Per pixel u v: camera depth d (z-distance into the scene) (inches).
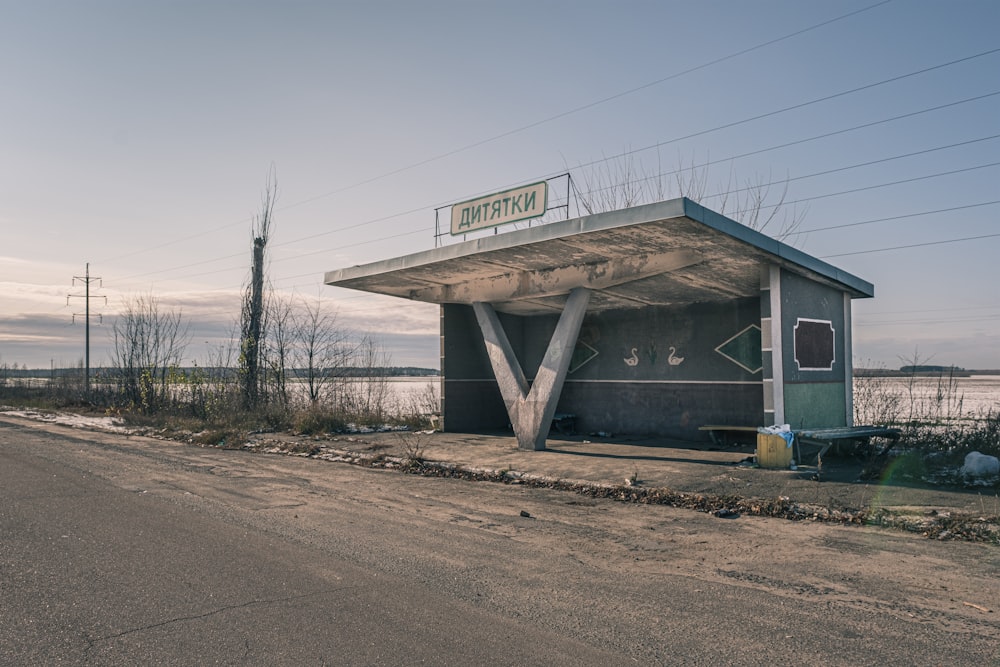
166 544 262.2
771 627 178.9
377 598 200.1
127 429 831.1
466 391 725.9
